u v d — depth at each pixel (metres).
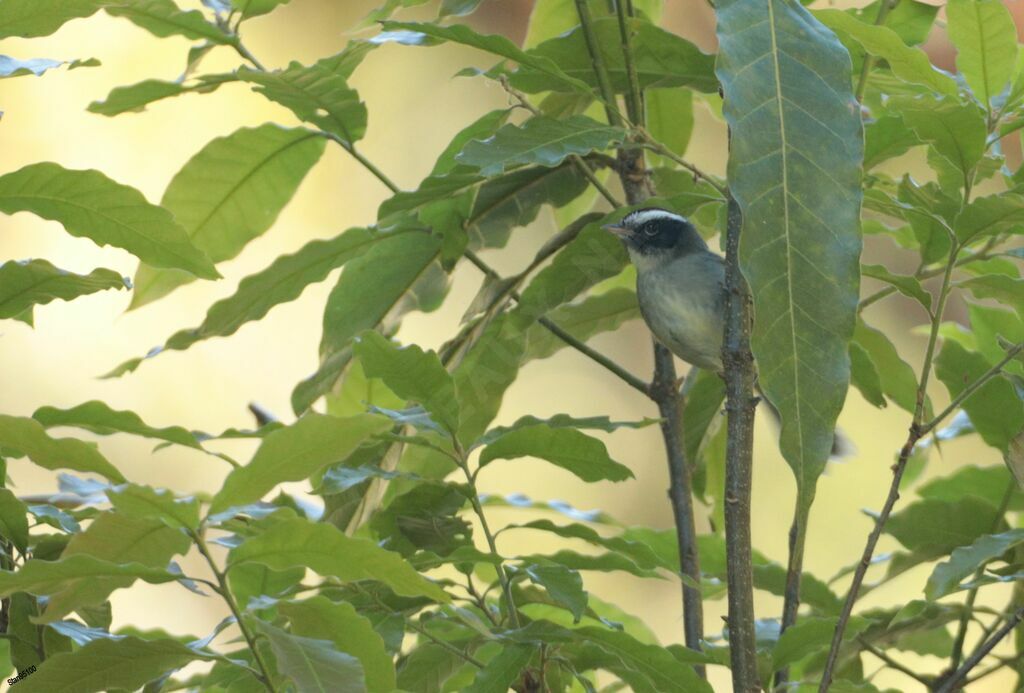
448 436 4.76
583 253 5.88
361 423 3.47
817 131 4.07
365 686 3.62
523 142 4.84
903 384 6.12
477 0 5.89
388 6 5.92
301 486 7.83
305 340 12.79
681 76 5.91
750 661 4.46
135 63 13.05
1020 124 5.07
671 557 6.39
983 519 5.61
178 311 12.73
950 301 12.30
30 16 4.92
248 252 12.97
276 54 13.38
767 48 4.17
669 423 5.97
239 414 12.34
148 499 3.56
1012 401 5.53
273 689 3.83
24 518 4.32
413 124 13.37
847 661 5.84
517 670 4.31
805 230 3.97
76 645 4.79
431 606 5.22
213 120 13.14
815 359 3.91
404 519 5.23
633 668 4.59
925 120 4.78
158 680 4.73
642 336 13.17
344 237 5.77
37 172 4.60
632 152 6.26
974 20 4.93
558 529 4.74
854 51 5.76
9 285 4.54
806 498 3.90
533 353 6.63
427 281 6.44
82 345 12.39
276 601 3.89
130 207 4.75
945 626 6.15
